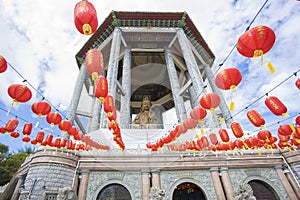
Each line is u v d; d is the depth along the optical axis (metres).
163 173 13.88
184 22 22.64
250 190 10.70
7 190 15.07
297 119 7.54
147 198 12.40
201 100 3.84
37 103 5.75
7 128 6.50
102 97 3.42
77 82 23.64
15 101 4.87
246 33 2.89
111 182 13.17
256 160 14.91
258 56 2.94
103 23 21.02
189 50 19.73
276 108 6.00
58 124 6.80
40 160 12.50
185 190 17.77
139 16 20.36
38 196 11.26
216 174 13.94
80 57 26.61
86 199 12.34
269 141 9.10
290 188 14.09
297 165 14.48
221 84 3.64
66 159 12.80
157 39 19.97
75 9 2.54
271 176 14.80
